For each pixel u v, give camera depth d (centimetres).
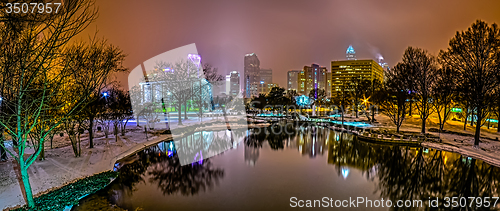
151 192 1298
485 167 1767
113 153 2012
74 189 1240
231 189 1349
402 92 3281
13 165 1543
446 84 2836
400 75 3297
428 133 3147
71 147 2177
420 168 1759
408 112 4884
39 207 996
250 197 1244
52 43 882
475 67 2209
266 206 1143
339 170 1712
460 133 3034
